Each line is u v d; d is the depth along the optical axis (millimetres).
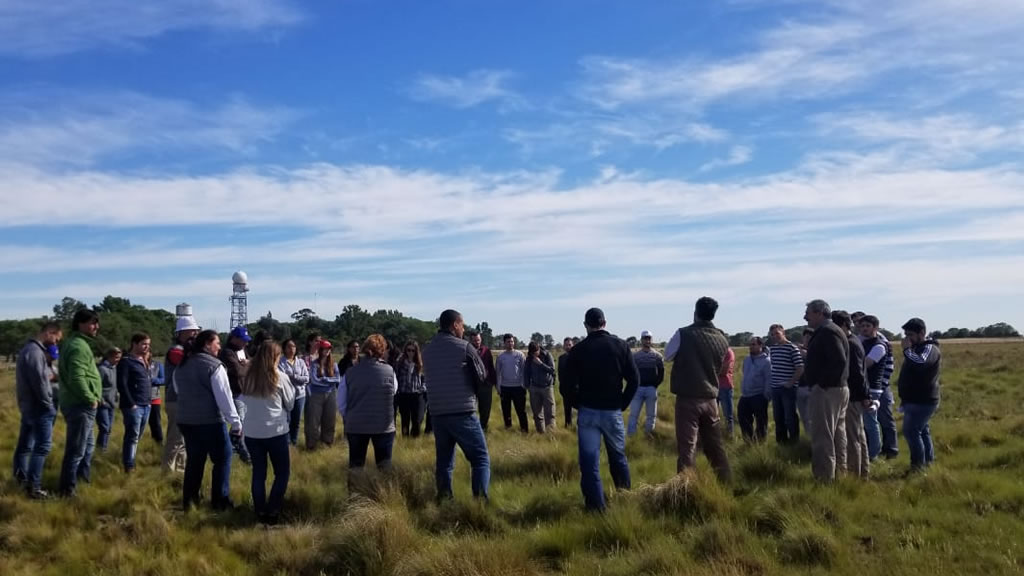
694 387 8484
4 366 57219
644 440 12727
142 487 9250
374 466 8781
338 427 16531
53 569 6230
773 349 12336
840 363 8523
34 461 8938
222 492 8461
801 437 12414
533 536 6750
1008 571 5648
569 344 17078
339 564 6266
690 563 5855
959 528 6801
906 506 7578
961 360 39125
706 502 7184
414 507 7996
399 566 5938
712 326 8688
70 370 8969
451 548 6160
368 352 8898
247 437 8078
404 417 14789
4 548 6914
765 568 5828
